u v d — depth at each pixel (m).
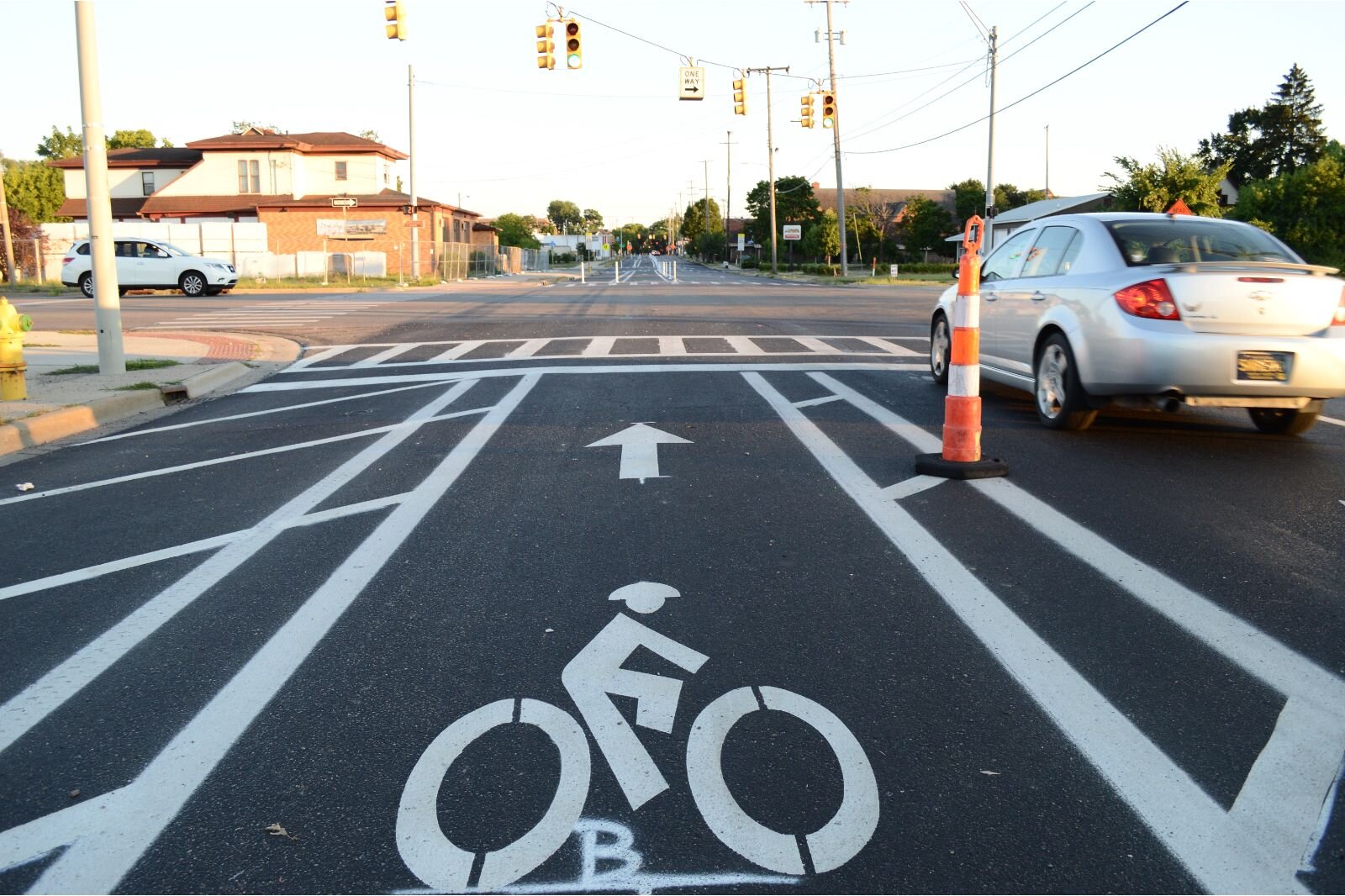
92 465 7.72
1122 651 3.97
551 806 2.96
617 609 4.46
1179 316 6.92
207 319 20.95
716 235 132.75
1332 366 6.85
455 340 16.00
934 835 2.82
